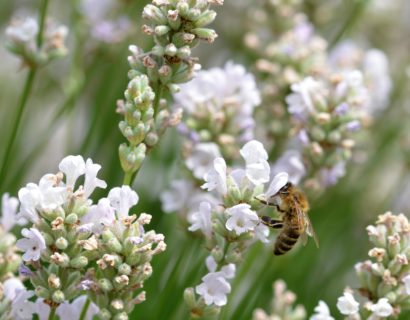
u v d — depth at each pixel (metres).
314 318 0.29
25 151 0.39
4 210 0.29
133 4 0.39
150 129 0.29
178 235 0.35
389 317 0.29
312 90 0.32
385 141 0.40
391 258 0.29
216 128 0.32
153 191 0.37
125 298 0.28
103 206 0.27
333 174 0.33
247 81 0.33
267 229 0.29
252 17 0.38
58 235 0.27
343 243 0.39
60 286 0.28
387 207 0.40
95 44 0.38
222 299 0.28
